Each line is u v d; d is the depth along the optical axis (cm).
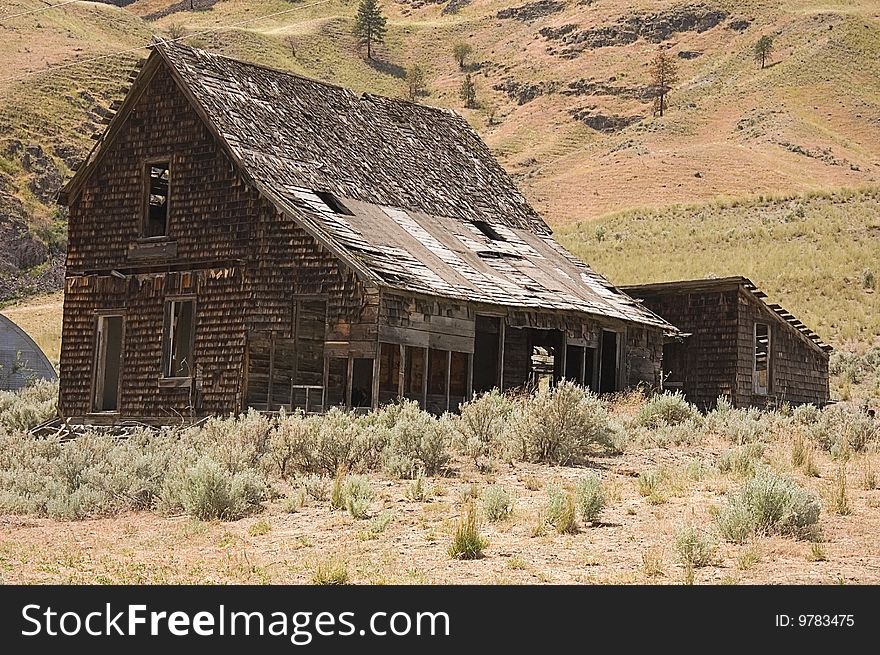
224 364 3000
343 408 2800
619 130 18238
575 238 8094
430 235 3384
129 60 15112
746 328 3825
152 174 3375
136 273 3212
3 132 11631
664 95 18950
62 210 10988
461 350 3017
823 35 19125
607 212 11494
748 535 1424
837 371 4791
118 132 3322
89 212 3347
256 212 3011
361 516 1634
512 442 2162
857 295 5850
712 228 7788
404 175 3694
